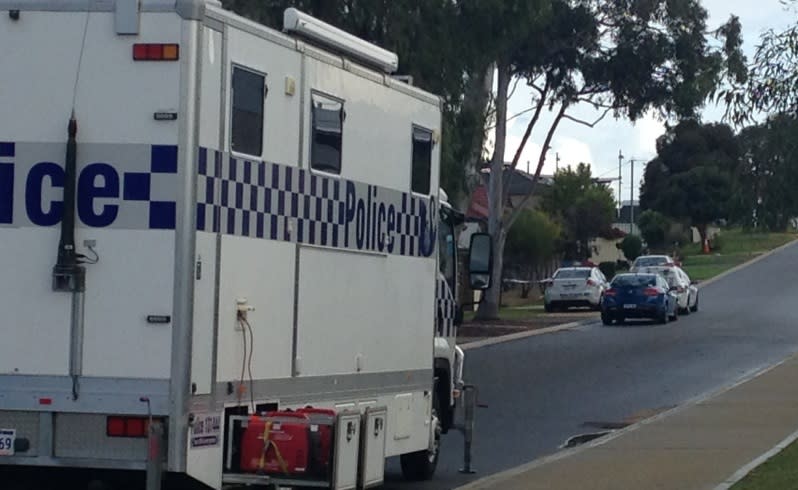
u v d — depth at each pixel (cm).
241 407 937
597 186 8275
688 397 2333
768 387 2392
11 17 895
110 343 879
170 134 877
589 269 5175
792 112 1296
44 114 893
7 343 890
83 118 887
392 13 2531
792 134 1285
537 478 1380
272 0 2419
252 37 945
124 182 880
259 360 956
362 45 1134
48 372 884
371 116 1143
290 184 1000
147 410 872
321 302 1051
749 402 2159
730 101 1322
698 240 9500
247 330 940
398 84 1201
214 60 899
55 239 890
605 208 7956
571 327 4241
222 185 910
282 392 990
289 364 1001
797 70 1300
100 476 959
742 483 1316
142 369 875
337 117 1078
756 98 1312
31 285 890
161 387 871
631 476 1390
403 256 1220
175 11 878
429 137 1280
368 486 1061
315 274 1041
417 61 2580
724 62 1502
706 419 1939
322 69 1050
